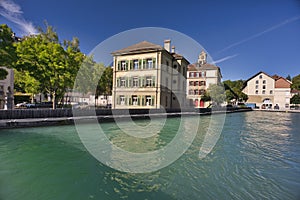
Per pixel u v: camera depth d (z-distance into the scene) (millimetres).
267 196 4285
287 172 5703
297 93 53812
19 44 15312
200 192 4418
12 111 11961
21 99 30453
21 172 5359
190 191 4457
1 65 12391
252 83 55719
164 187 4617
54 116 13953
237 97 47188
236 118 25031
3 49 12062
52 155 6941
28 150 7578
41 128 12133
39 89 18578
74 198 4059
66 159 6531
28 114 12680
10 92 18188
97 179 4945
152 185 4707
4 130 10875
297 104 49844
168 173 5434
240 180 5098
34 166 5809
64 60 17656
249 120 22688
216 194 4355
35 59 15797
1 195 4117
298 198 4203
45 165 5910
